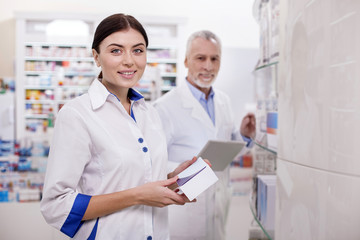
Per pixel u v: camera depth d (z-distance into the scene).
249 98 7.40
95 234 1.32
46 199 1.27
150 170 1.41
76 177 1.29
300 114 1.20
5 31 7.79
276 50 1.58
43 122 7.43
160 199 1.27
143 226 1.39
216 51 2.71
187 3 8.14
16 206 3.63
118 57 1.34
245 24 8.25
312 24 1.13
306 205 1.18
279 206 1.38
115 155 1.33
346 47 1.04
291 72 1.26
